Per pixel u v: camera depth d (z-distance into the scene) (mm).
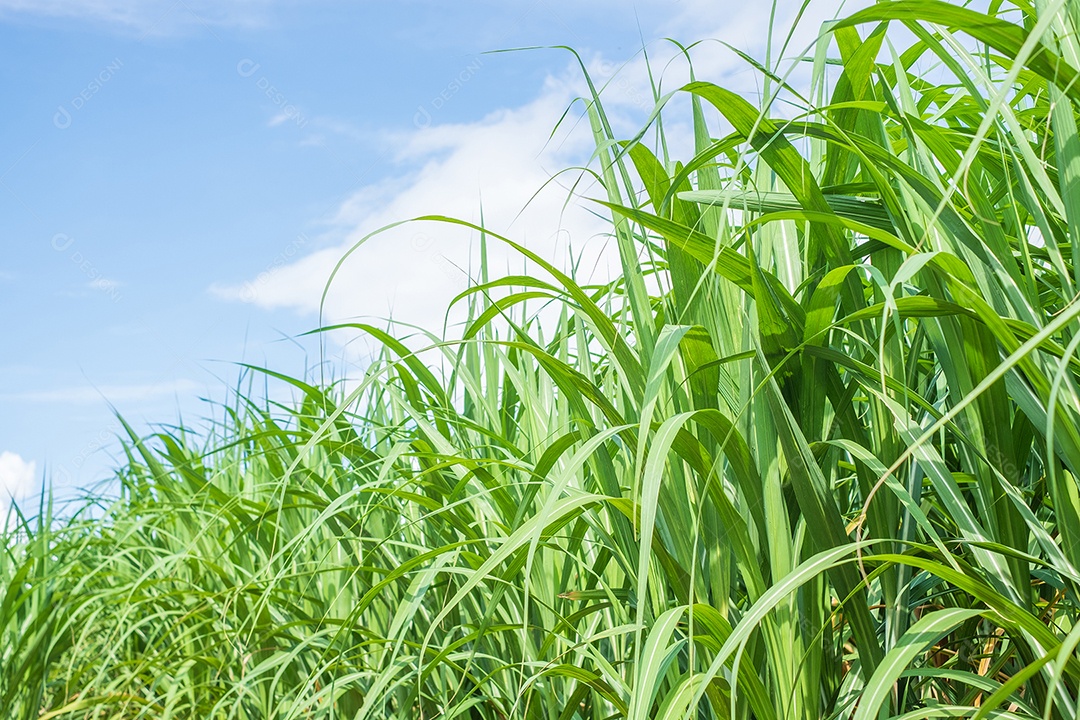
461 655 1218
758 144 731
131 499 2564
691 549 821
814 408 805
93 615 2113
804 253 931
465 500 1073
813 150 1031
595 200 734
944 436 941
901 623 797
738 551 755
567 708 1028
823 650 829
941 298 731
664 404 863
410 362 1201
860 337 775
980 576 679
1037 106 881
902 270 539
